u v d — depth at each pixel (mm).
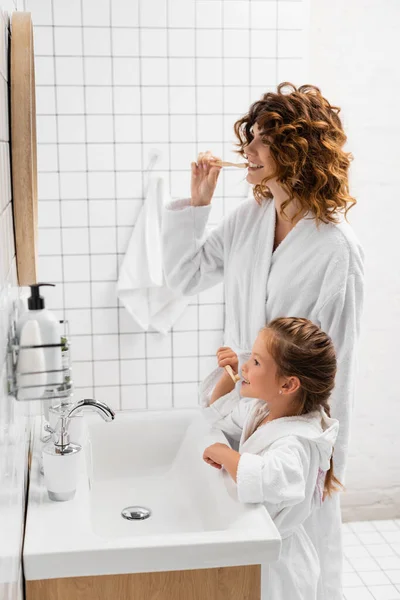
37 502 1337
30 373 978
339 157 1590
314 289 1622
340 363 1638
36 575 1157
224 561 1210
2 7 1021
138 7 2240
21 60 1078
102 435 1776
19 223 1136
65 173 2309
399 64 2596
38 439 1634
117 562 1177
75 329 2404
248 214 1774
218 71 2309
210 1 2264
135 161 2330
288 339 1444
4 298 926
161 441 1810
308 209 1596
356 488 2873
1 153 936
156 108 2309
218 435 1686
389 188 2684
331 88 2576
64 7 2207
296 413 1504
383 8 2547
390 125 2635
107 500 1663
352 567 2518
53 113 2268
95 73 2260
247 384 1523
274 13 2297
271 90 2340
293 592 1454
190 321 2449
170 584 1215
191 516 1549
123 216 2359
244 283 1748
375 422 2838
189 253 1861
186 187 2371
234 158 2367
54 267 2359
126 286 2320
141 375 2459
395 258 2740
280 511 1417
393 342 2795
